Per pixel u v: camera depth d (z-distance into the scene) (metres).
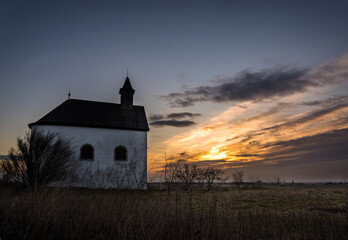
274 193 17.81
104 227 5.39
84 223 5.29
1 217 5.03
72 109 26.75
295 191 21.52
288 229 7.23
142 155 26.05
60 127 24.47
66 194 6.24
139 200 6.02
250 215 7.73
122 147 25.89
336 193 19.25
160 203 5.98
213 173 23.73
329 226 7.04
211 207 6.64
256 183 34.50
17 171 15.56
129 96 30.19
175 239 5.51
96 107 28.38
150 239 5.11
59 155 18.36
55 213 5.40
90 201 6.00
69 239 4.94
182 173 6.73
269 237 6.46
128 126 26.94
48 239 4.81
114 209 5.73
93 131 25.45
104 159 24.84
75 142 24.50
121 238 5.05
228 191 20.00
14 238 4.66
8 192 6.09
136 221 5.49
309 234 6.72
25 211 5.24
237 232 6.25
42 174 15.51
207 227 5.82
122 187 6.60
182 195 6.86
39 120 24.75
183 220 5.84
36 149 17.16
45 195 6.04
